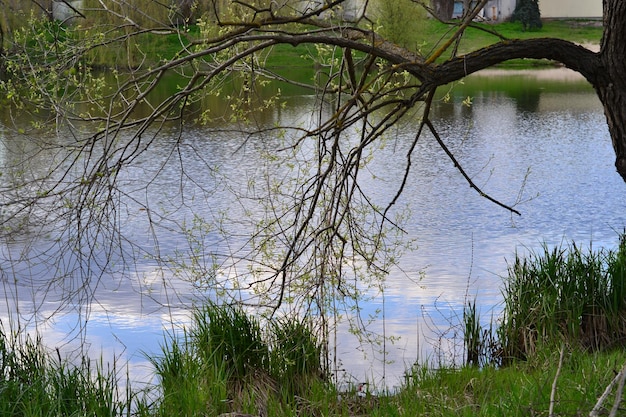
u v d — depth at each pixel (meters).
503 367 7.80
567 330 7.91
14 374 6.45
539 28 61.78
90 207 5.09
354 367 7.68
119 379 7.02
